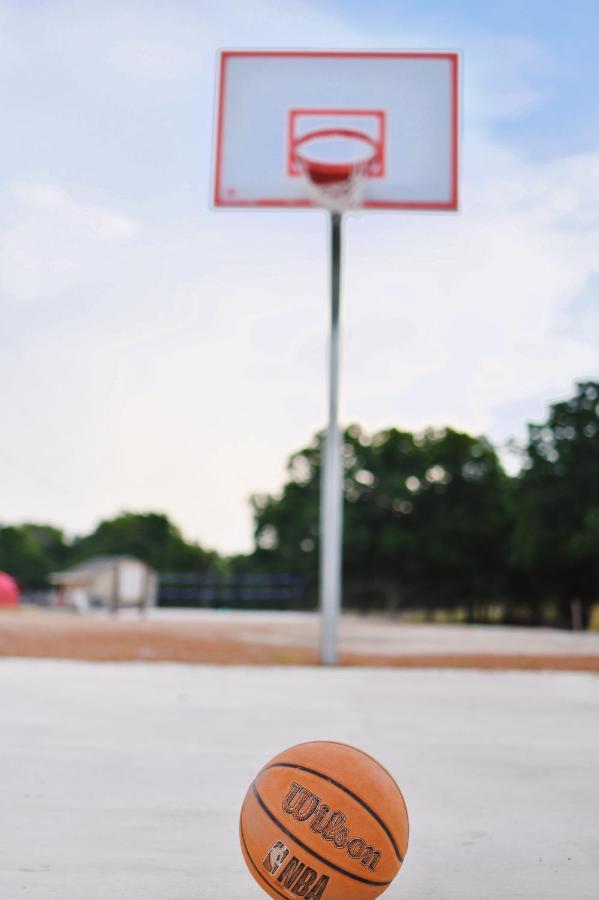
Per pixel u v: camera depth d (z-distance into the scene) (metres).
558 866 3.87
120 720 7.97
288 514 59.62
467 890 3.54
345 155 14.77
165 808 4.78
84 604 46.41
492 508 53.88
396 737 7.31
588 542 40.75
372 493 56.25
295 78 14.99
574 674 13.66
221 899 3.37
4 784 5.31
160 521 91.69
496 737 7.41
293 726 7.73
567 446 43.00
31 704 9.02
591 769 6.11
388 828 3.14
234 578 59.22
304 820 3.10
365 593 55.97
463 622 54.09
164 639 19.86
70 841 4.12
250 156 14.84
